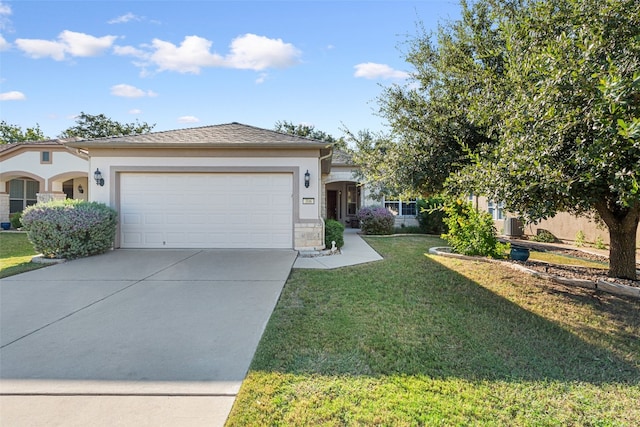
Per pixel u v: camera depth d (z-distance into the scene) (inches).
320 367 126.3
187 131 426.9
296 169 378.3
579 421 99.5
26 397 105.3
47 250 319.3
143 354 134.3
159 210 382.9
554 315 185.9
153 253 355.6
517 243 519.8
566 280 244.8
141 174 381.7
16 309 187.2
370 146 365.7
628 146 140.0
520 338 156.6
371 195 532.1
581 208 205.3
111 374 119.1
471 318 180.5
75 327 161.8
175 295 213.3
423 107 290.7
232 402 103.7
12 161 733.3
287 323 168.7
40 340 146.8
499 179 178.2
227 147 371.9
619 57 160.1
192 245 384.2
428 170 290.0
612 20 162.1
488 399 108.7
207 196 382.9
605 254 407.2
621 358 138.9
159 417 96.4
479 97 226.1
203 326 163.8
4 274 266.1
